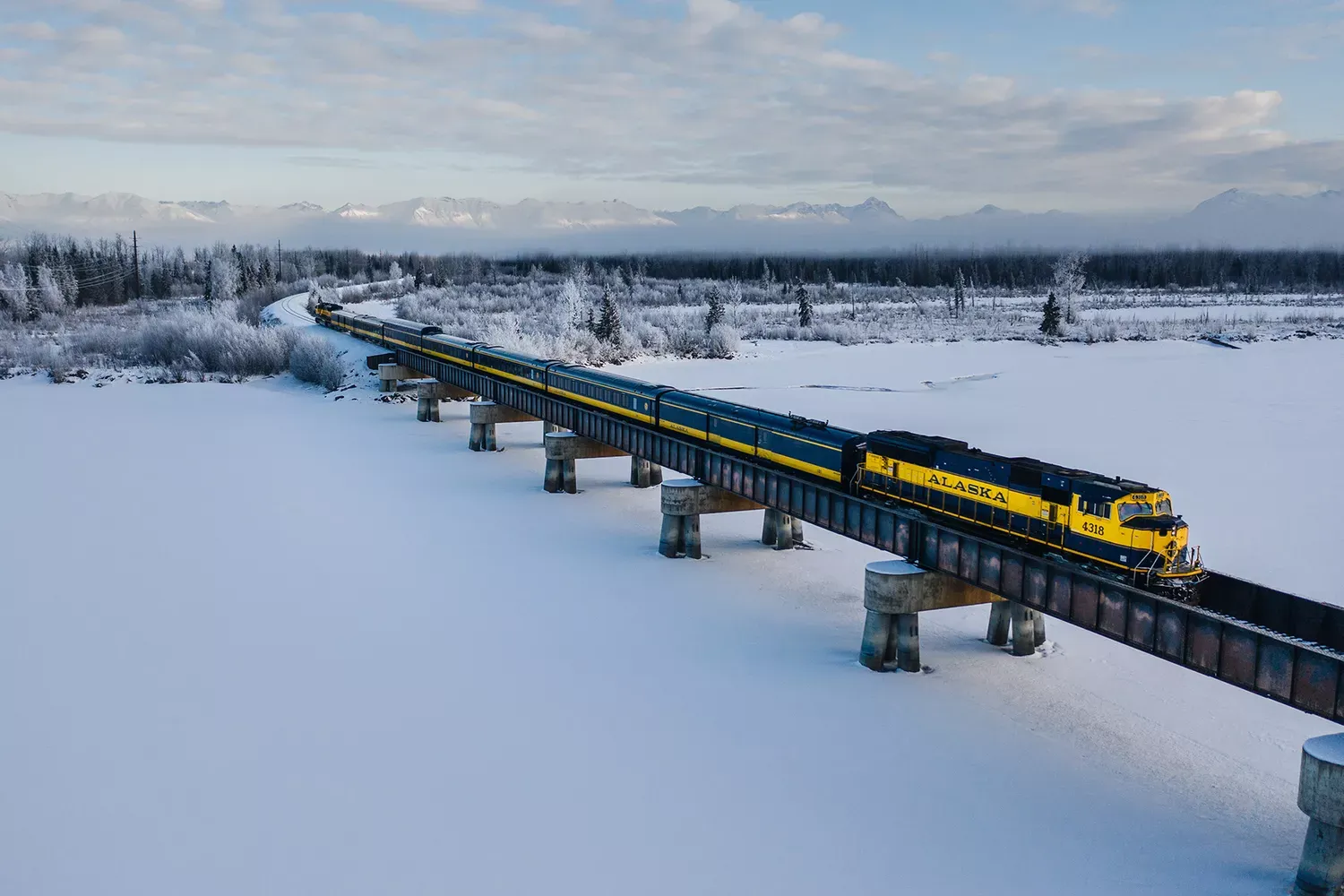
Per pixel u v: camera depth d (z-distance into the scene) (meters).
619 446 55.59
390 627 40.56
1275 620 27.11
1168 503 29.62
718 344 134.25
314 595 44.38
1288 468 64.12
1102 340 145.25
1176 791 27.92
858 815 27.00
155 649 38.81
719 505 48.97
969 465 35.00
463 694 34.56
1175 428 78.69
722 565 47.84
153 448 76.69
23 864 25.47
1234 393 96.44
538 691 34.69
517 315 156.25
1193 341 143.25
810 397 100.12
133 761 30.48
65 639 39.88
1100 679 35.09
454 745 31.09
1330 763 21.95
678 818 27.03
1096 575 28.05
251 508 58.97
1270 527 50.88
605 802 27.88
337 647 38.72
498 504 59.41
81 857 25.72
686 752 30.41
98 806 28.08
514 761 30.12
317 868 25.19
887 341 150.38
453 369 82.06
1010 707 32.94
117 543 52.41
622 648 38.19
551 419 64.44
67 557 50.16
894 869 24.73
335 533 53.69
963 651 37.59
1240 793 27.80
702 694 34.19
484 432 74.69
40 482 65.75
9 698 34.75
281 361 114.25
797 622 40.59
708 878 24.55
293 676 36.25
